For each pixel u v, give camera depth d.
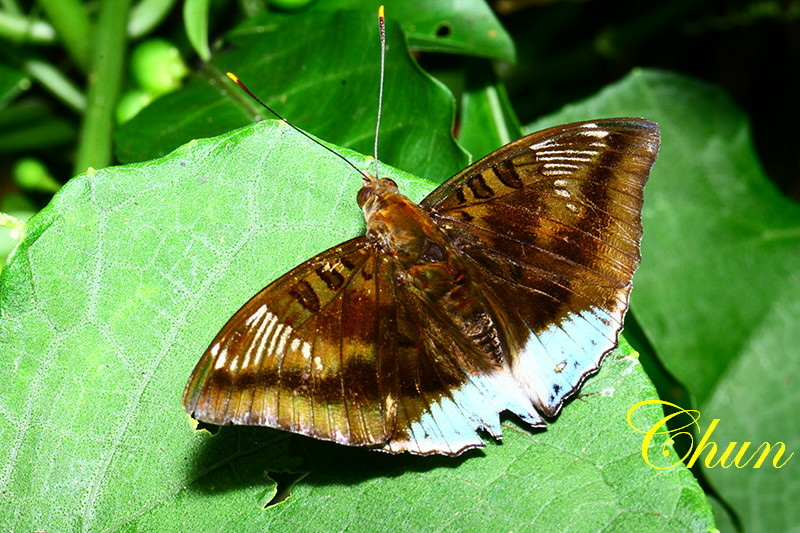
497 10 0.45
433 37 0.39
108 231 0.35
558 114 0.44
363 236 0.35
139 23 0.41
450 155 0.37
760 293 0.44
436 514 0.35
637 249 0.35
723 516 0.42
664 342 0.43
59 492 0.35
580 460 0.35
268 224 0.36
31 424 0.35
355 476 0.35
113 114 0.41
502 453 0.35
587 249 0.36
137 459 0.35
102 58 0.41
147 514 0.35
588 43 0.47
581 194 0.36
